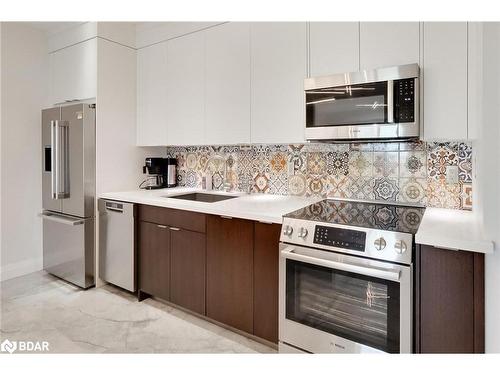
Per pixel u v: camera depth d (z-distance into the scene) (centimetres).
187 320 231
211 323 227
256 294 194
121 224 265
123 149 300
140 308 248
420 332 143
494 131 127
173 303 237
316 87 194
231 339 206
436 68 166
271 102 222
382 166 218
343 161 232
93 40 278
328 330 164
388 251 145
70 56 299
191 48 263
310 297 169
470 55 158
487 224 129
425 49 168
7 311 240
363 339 154
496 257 120
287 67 214
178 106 275
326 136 192
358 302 156
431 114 168
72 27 296
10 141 304
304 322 171
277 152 262
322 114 193
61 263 296
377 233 149
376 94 176
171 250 236
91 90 281
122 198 262
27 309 244
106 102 284
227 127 244
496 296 117
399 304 143
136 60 306
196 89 262
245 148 280
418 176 206
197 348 195
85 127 271
